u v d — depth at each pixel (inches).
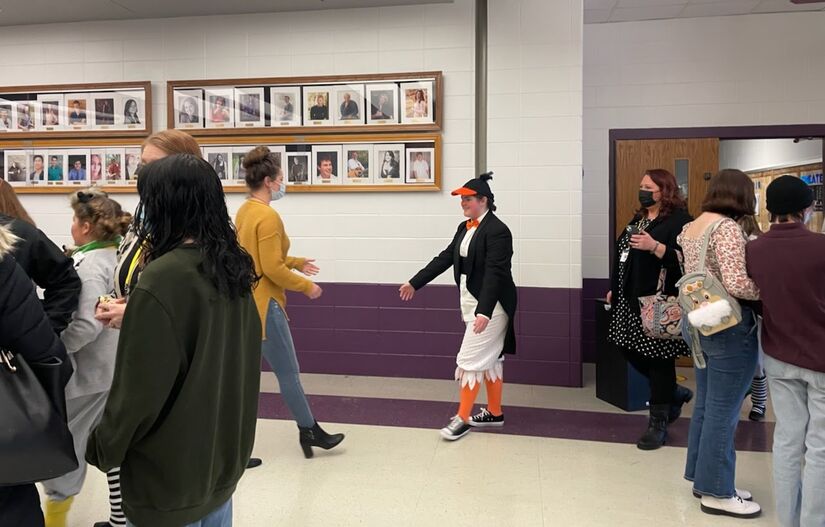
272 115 174.9
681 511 95.0
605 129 191.5
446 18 167.6
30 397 50.7
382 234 173.5
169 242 48.0
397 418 139.6
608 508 96.0
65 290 73.2
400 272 173.3
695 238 92.8
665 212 119.6
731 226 88.4
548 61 162.9
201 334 46.3
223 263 48.6
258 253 105.4
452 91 168.6
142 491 46.8
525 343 167.9
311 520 92.2
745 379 90.4
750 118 184.2
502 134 165.6
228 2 166.6
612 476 107.8
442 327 171.8
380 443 123.6
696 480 95.4
